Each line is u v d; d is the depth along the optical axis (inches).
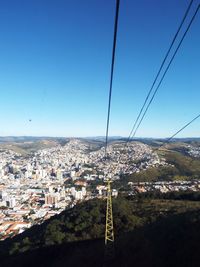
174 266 984.3
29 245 1825.8
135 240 1263.5
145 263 1064.8
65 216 2132.1
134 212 2100.1
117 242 1314.0
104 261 1176.8
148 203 2476.6
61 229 1942.7
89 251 1387.8
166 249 1099.9
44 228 2086.6
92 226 1797.5
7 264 1652.3
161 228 1306.6
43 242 1776.6
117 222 1760.6
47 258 1588.3
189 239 1096.8
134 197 3112.7
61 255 1560.0
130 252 1178.0
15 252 1800.0
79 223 1892.2
